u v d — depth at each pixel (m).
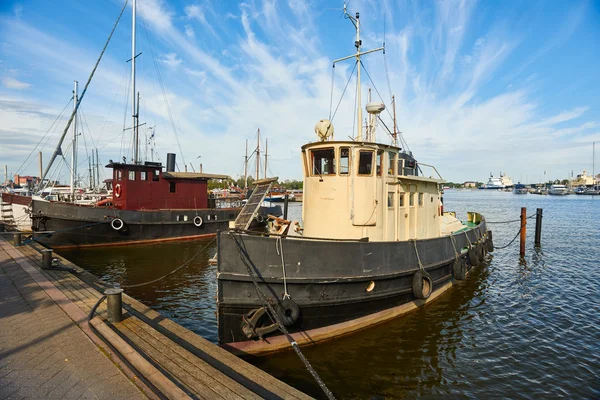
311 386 7.66
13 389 5.14
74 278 11.74
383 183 10.63
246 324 7.87
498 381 8.12
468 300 13.65
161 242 24.77
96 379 5.41
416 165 14.16
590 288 15.73
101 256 20.69
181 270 18.09
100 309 8.63
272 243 8.23
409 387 7.78
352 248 9.27
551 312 12.66
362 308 9.77
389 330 10.56
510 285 16.20
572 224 41.41
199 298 13.77
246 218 8.79
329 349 9.21
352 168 10.04
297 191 98.62
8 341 6.81
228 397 4.98
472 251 16.19
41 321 7.84
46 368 5.76
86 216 21.67
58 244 20.98
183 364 5.91
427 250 12.10
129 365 5.77
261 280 8.05
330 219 10.34
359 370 8.37
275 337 8.49
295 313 8.30
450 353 9.38
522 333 10.78
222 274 7.75
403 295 11.02
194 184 28.16
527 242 28.97
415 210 12.67
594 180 152.38
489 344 9.99
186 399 4.79
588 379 8.25
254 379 5.69
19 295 9.80
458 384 7.96
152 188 26.12
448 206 76.12
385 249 10.10
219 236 7.80
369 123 11.96
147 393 5.05
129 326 7.52
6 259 14.98
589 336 10.62
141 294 14.19
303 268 8.56
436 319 11.60
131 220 23.30
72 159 33.25
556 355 9.41
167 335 7.36
